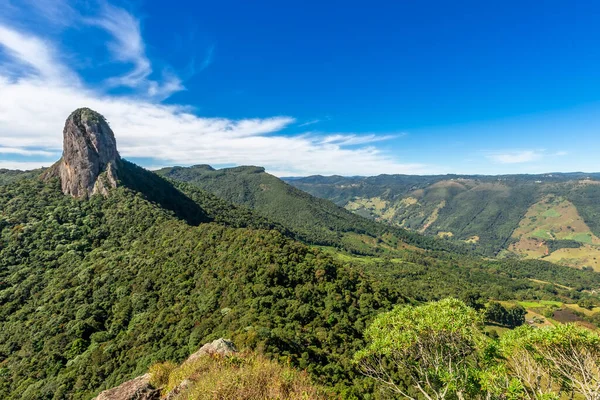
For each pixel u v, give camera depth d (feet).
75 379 128.67
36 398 121.80
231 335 117.91
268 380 36.86
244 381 35.45
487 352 44.80
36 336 159.94
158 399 39.29
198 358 46.98
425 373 47.50
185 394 35.24
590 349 41.50
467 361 46.68
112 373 126.00
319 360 119.96
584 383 40.37
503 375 42.50
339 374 113.39
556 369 43.75
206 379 36.63
